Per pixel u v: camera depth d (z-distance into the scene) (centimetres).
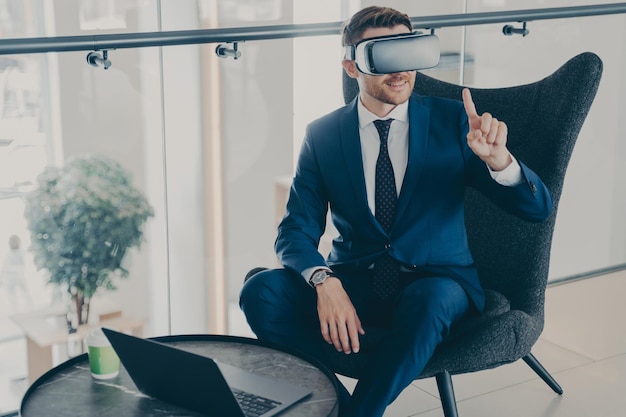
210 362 154
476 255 245
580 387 276
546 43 391
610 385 278
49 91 464
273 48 501
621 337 318
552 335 320
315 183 232
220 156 502
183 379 162
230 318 500
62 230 425
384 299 224
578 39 390
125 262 442
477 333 205
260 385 175
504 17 316
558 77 229
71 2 558
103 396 173
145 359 166
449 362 205
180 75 484
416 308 202
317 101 460
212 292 504
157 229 476
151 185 479
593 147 392
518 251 235
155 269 465
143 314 463
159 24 548
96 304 423
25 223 423
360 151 226
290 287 220
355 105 231
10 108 456
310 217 230
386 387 197
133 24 550
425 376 208
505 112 240
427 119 225
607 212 400
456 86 253
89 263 428
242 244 514
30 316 406
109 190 441
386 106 224
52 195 432
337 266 231
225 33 280
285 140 513
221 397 159
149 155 482
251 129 505
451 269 222
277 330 218
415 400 270
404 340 198
